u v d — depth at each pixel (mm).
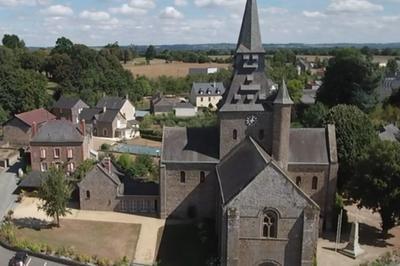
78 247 46844
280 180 38562
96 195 57781
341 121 63062
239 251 40219
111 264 42969
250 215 39312
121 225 53469
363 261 44656
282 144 51688
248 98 52344
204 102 151250
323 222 53281
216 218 50812
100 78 155000
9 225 50375
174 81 181500
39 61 166500
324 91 100812
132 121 116375
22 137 93188
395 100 105000
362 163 49875
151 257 45156
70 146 73938
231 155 52250
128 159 73938
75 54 163125
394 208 48156
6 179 72938
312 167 52750
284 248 39781
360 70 95500
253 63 52344
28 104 115875
